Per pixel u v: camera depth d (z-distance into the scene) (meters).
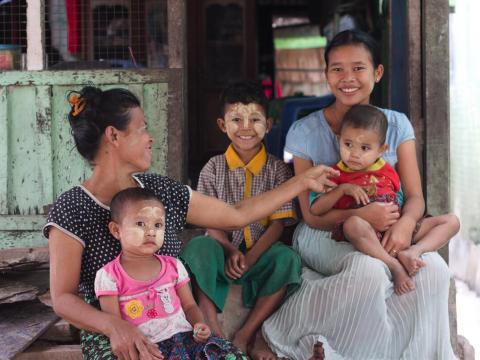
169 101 3.92
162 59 6.79
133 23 6.66
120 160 2.58
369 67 3.34
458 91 5.95
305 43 12.06
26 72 3.97
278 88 12.11
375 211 3.10
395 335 3.08
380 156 3.29
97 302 2.56
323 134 3.46
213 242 3.21
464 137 5.80
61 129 4.02
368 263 2.96
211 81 8.34
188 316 2.56
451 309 3.49
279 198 2.90
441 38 3.70
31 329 3.23
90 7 6.23
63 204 2.51
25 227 4.05
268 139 6.10
